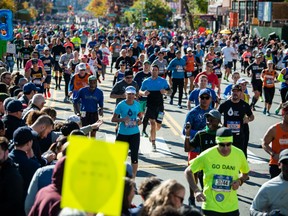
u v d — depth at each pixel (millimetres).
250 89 38969
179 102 30641
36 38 59219
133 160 16375
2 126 11555
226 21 104562
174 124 26172
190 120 15062
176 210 6789
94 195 5379
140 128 24984
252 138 23375
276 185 9539
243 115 16453
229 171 10867
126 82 20828
